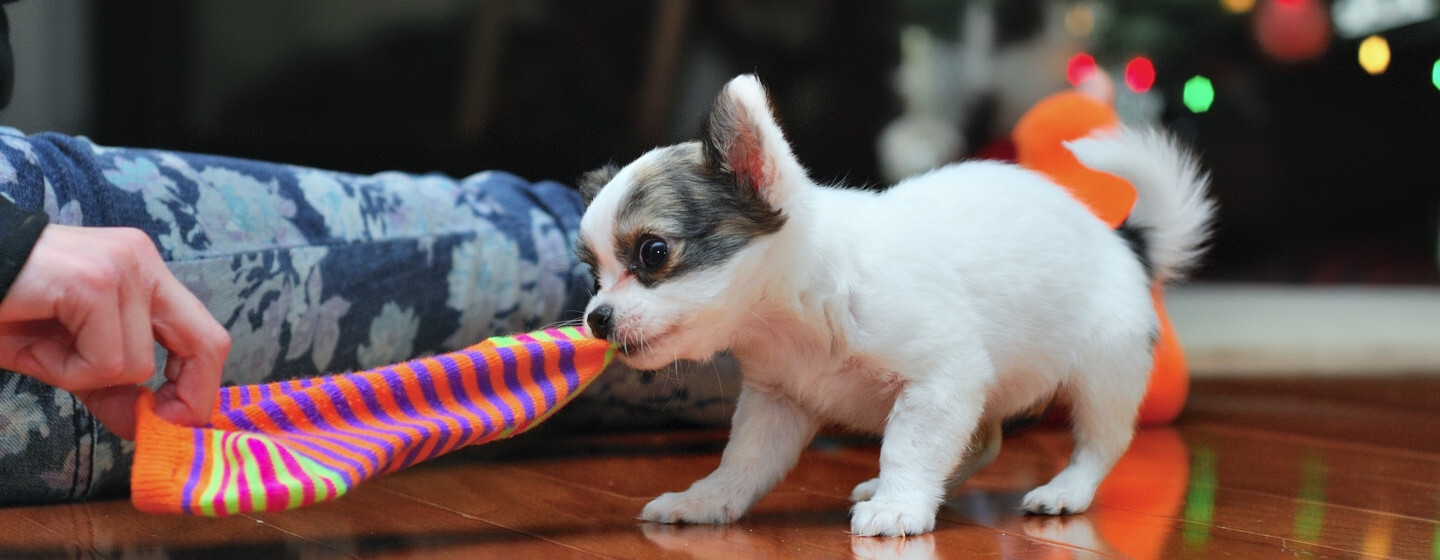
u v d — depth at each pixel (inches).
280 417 61.1
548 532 69.9
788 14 209.9
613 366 101.3
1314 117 277.4
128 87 162.6
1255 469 97.2
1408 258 306.2
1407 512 79.4
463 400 67.0
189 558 61.4
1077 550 66.7
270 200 87.4
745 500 76.0
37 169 73.4
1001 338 79.0
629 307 68.7
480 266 99.2
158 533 67.4
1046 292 80.5
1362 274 303.6
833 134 221.0
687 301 69.1
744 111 69.8
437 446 63.6
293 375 87.8
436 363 66.2
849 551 65.6
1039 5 225.5
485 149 180.5
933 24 222.7
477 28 175.6
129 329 51.3
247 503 53.6
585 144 184.1
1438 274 301.7
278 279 84.9
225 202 84.4
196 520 71.3
